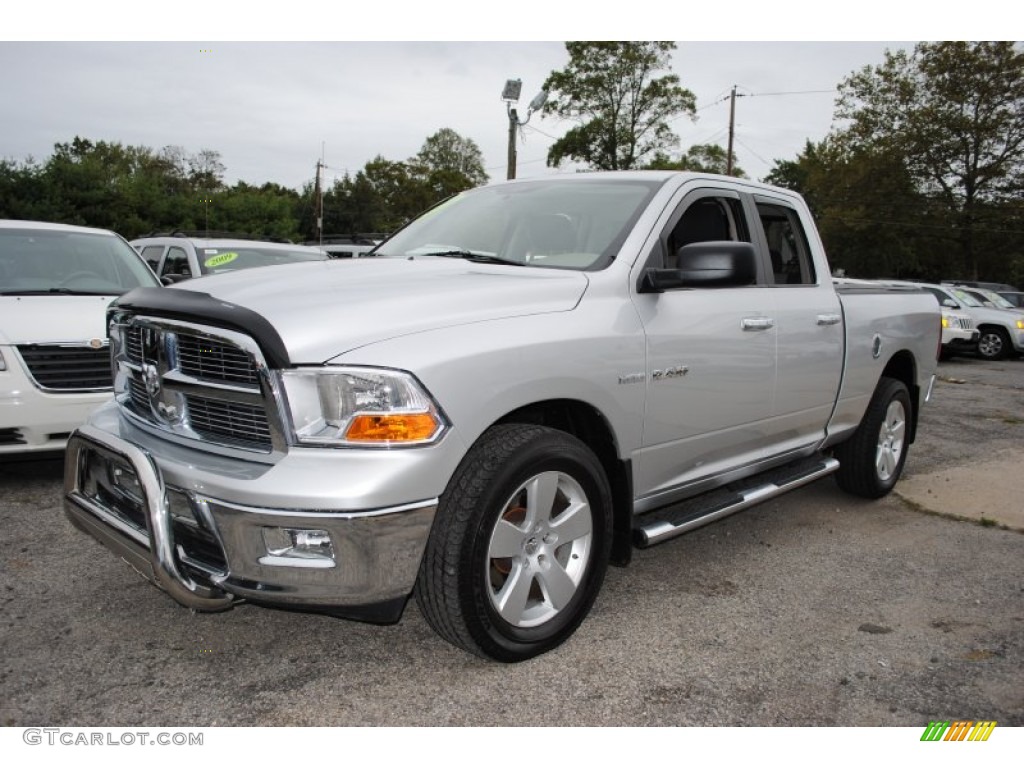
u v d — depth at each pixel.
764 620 3.49
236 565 2.55
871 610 3.64
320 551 2.53
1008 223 38.16
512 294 3.01
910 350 5.50
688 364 3.52
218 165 69.50
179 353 2.85
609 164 39.50
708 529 4.77
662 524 3.54
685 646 3.21
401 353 2.58
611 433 3.24
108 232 6.78
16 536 4.19
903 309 5.43
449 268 3.36
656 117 39.06
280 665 2.97
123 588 3.59
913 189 40.28
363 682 2.87
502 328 2.85
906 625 3.49
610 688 2.87
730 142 41.06
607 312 3.21
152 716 2.63
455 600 2.72
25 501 4.77
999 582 4.02
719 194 4.01
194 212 48.56
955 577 4.08
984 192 39.06
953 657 3.20
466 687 2.85
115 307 3.18
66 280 5.97
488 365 2.73
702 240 3.92
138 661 2.97
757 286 4.09
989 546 4.58
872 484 5.29
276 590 2.54
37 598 3.47
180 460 2.69
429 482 2.57
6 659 2.96
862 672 3.05
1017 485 5.94
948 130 38.41
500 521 2.82
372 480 2.46
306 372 2.50
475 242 3.86
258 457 2.60
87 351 4.97
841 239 42.88
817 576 4.04
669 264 3.72
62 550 4.01
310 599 2.55
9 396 4.73
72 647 3.06
